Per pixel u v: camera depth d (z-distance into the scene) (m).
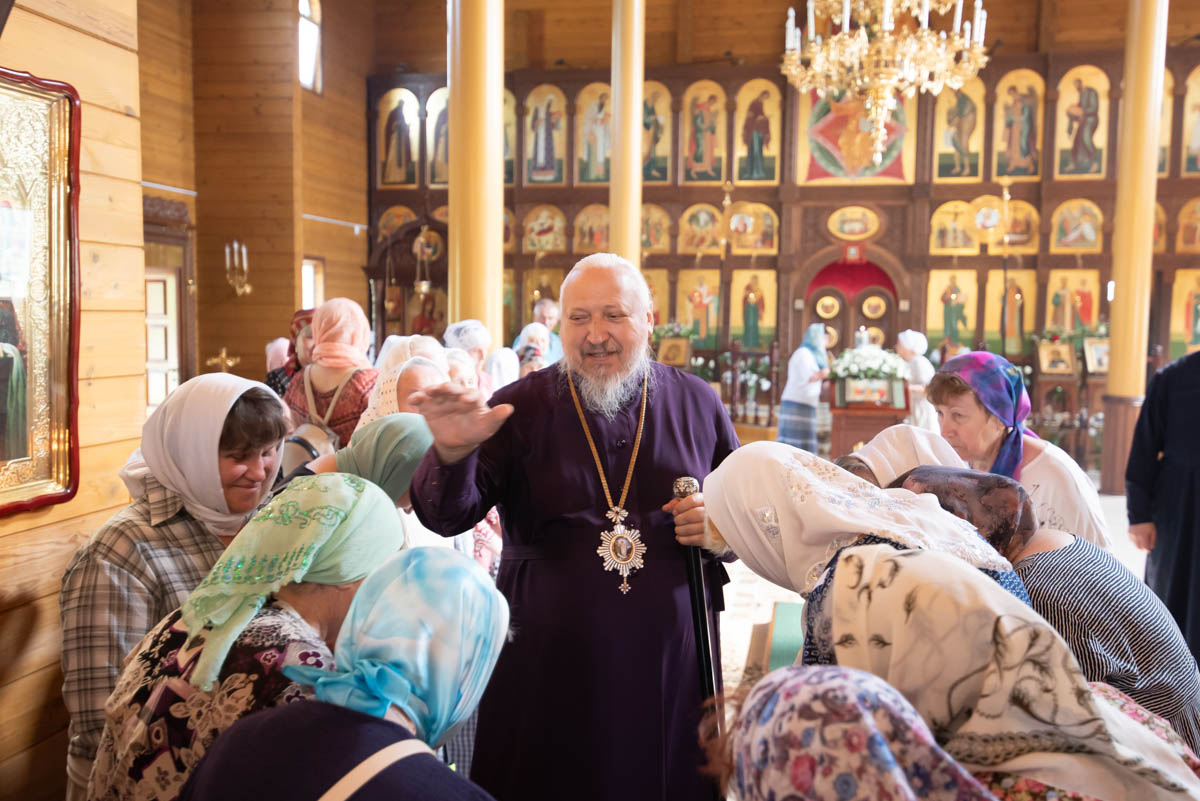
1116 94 11.98
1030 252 12.38
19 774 1.91
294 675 0.98
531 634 1.84
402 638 0.95
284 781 0.88
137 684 1.25
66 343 1.92
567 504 1.88
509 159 13.36
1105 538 2.17
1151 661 1.42
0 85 1.75
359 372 2.81
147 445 1.81
